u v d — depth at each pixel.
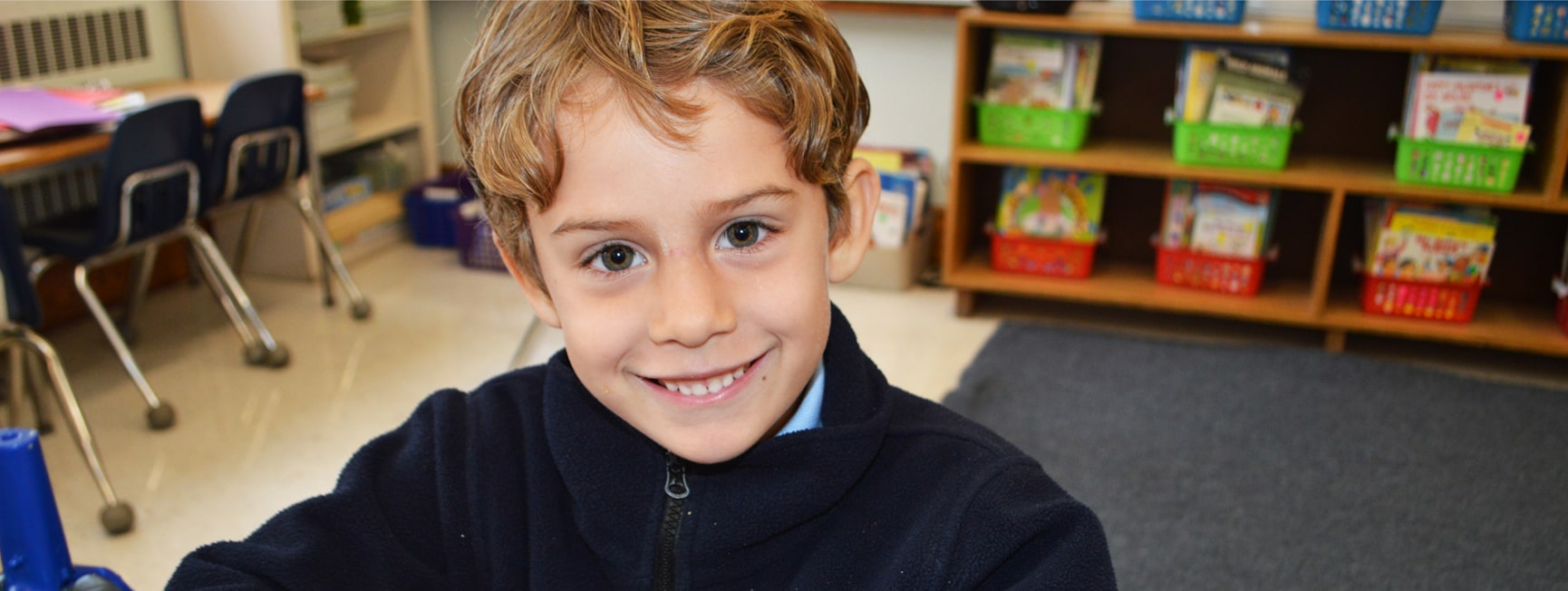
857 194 0.76
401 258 3.86
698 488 0.79
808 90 0.65
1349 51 3.08
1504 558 2.13
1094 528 0.73
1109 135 3.35
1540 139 2.89
